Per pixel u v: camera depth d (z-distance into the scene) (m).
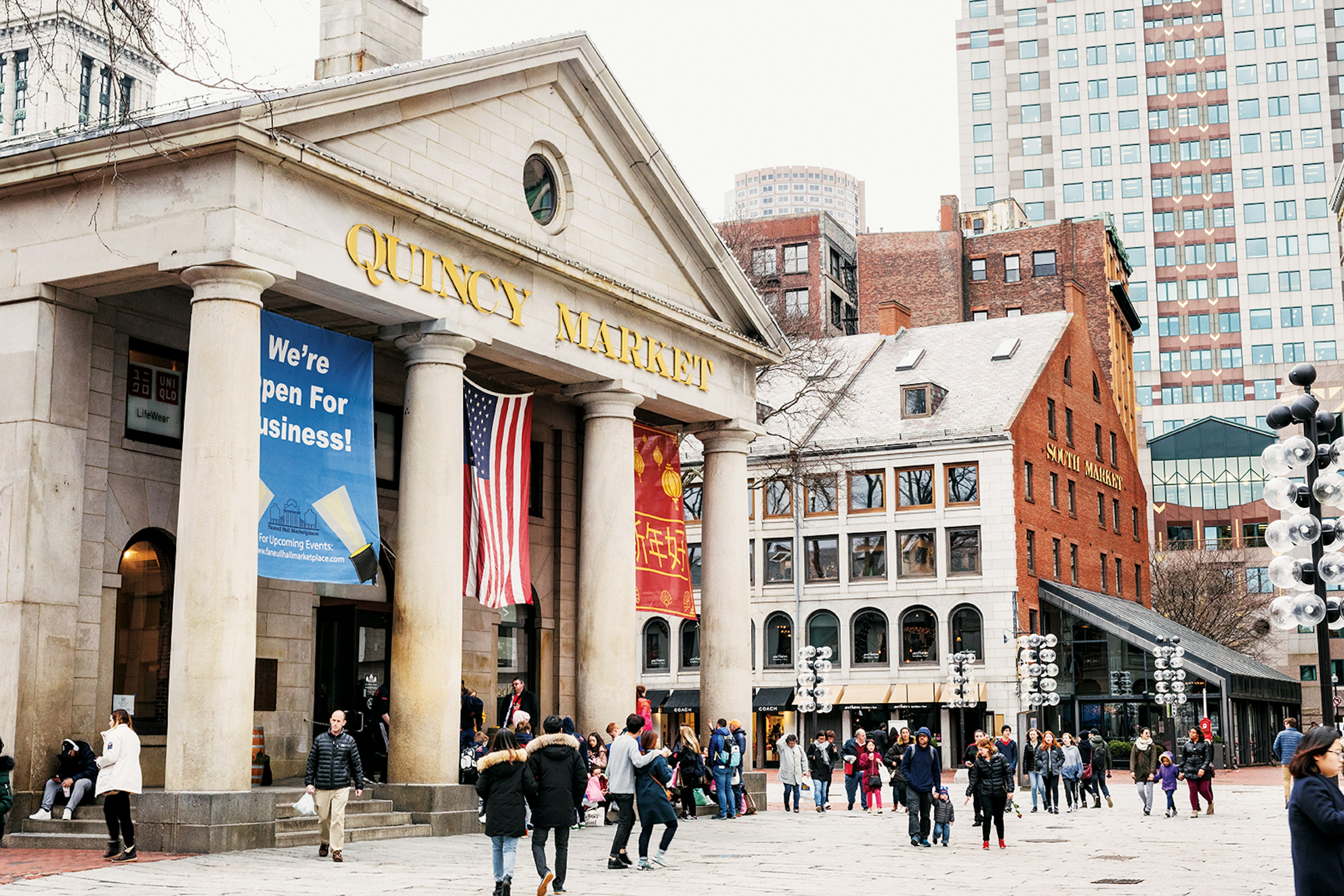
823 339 57.34
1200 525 103.44
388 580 27.81
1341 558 18.67
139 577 22.98
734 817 29.53
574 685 32.19
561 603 32.12
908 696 58.16
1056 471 63.81
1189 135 132.50
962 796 41.41
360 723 26.59
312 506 21.75
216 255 19.86
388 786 22.91
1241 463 103.25
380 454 27.75
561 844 15.09
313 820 21.05
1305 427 19.70
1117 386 84.12
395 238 22.83
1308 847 8.90
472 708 26.88
